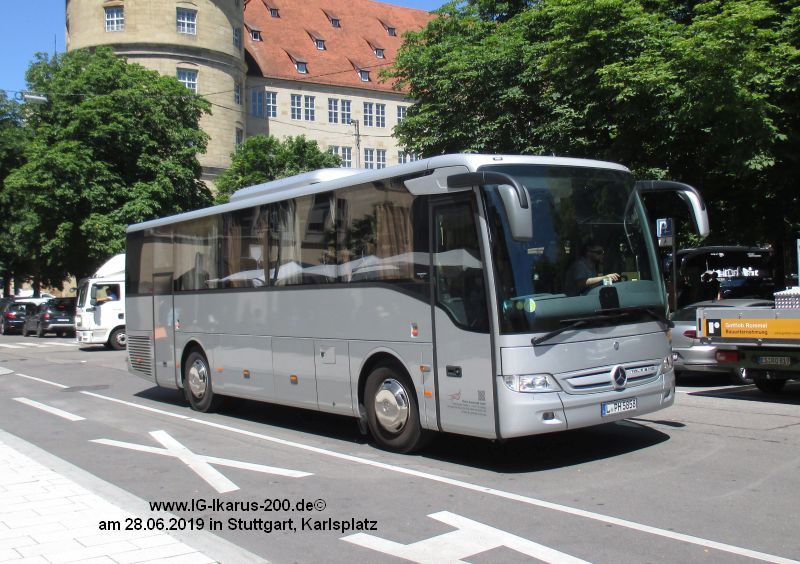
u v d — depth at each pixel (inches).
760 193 789.9
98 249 1333.7
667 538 216.8
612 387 305.6
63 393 630.5
